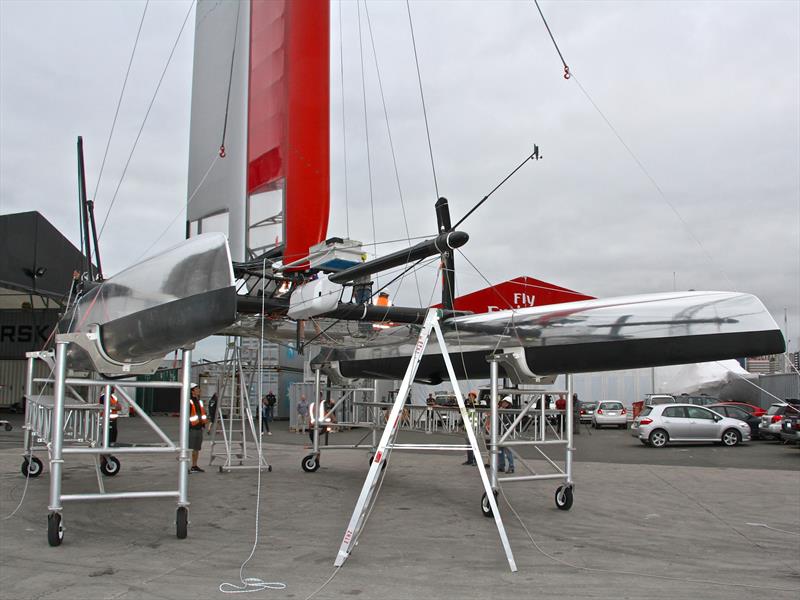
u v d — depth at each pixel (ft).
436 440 59.93
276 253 32.63
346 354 38.58
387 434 20.03
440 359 31.55
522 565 18.93
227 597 15.60
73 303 30.01
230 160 36.40
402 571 18.12
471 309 34.19
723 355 23.29
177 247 22.56
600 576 17.85
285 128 32.89
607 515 27.12
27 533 22.15
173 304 21.13
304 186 32.63
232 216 35.88
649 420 64.44
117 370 23.81
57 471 20.36
